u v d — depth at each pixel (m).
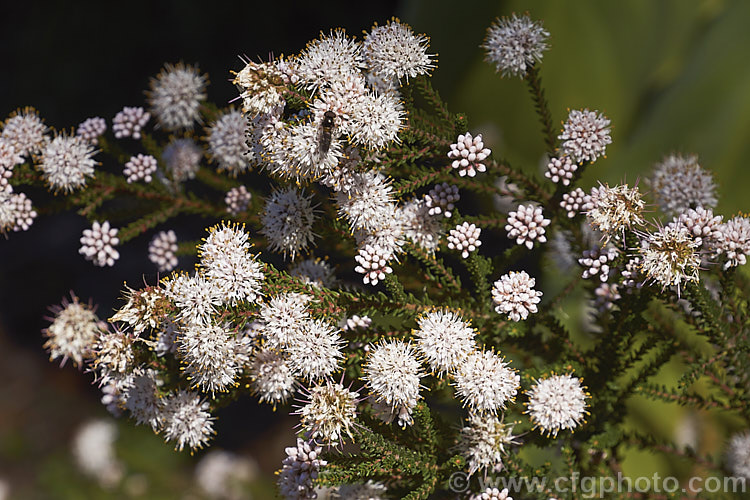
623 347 0.54
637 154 0.76
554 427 0.52
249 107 0.52
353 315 0.53
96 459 1.04
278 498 0.53
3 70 1.96
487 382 0.52
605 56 0.83
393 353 0.52
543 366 0.54
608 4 0.81
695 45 0.81
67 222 1.73
